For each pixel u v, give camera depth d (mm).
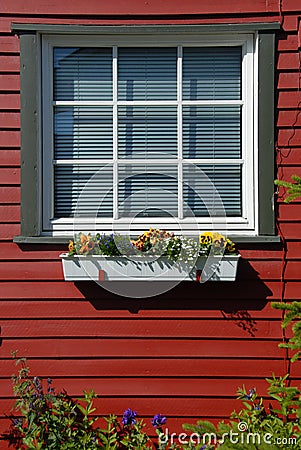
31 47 3555
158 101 3635
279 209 3578
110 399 3586
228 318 3578
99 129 3654
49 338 3590
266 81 3562
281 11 3572
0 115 3576
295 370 3564
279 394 3473
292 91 3584
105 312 3584
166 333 3582
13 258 3582
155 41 3611
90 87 3650
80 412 3586
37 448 3293
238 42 3613
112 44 3623
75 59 3648
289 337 3566
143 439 3477
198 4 3576
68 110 3652
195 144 3650
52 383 3582
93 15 3580
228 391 3568
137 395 3578
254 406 3477
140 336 3584
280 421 3365
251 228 3605
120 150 3648
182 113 3641
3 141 3574
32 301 3590
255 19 3578
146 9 3578
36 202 3561
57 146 3648
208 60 3646
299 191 2807
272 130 3562
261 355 3568
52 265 3588
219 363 3578
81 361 3588
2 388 3582
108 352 3582
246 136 3615
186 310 3582
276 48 3580
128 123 3652
